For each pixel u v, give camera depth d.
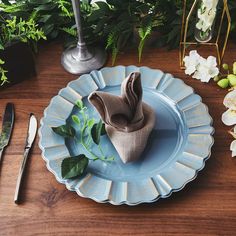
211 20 0.87
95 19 0.98
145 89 0.92
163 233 0.73
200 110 0.86
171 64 0.99
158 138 0.84
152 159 0.81
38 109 0.92
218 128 0.86
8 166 0.82
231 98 0.82
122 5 0.97
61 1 0.99
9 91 0.96
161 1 0.97
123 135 0.79
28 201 0.78
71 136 0.83
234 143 0.80
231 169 0.80
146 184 0.76
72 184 0.76
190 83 0.95
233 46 1.02
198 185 0.78
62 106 0.88
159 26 1.02
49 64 1.01
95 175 0.78
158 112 0.88
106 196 0.74
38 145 0.85
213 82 0.94
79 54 0.99
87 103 0.90
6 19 0.97
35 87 0.96
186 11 0.98
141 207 0.75
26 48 0.92
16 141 0.86
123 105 0.77
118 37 0.99
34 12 0.99
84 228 0.74
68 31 1.00
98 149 0.82
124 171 0.79
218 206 0.76
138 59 1.01
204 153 0.79
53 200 0.77
